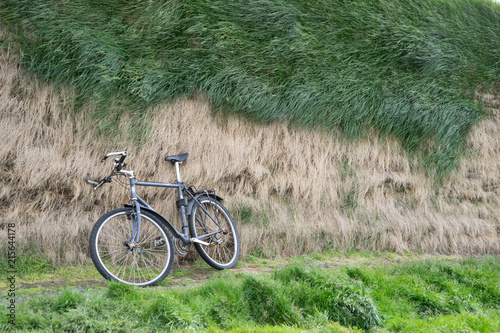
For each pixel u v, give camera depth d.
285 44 5.52
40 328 2.71
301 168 5.79
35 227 4.39
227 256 5.23
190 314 2.95
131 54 4.82
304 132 5.88
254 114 5.50
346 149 6.12
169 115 5.07
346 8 6.02
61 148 4.61
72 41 4.49
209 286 3.54
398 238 6.21
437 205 6.69
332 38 5.88
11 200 4.40
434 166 6.69
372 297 3.48
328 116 5.91
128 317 2.87
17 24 4.41
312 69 5.73
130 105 4.84
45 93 4.57
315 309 3.16
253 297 3.32
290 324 3.02
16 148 4.44
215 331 2.80
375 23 6.13
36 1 4.42
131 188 4.41
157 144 4.98
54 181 4.54
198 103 5.23
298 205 5.75
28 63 4.45
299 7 5.71
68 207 4.60
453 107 6.64
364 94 6.02
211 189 5.11
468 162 7.01
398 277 4.10
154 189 4.92
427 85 6.49
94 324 2.72
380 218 6.18
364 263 5.52
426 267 4.49
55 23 4.46
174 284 4.30
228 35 5.21
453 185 6.90
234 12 5.30
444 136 6.62
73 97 4.64
